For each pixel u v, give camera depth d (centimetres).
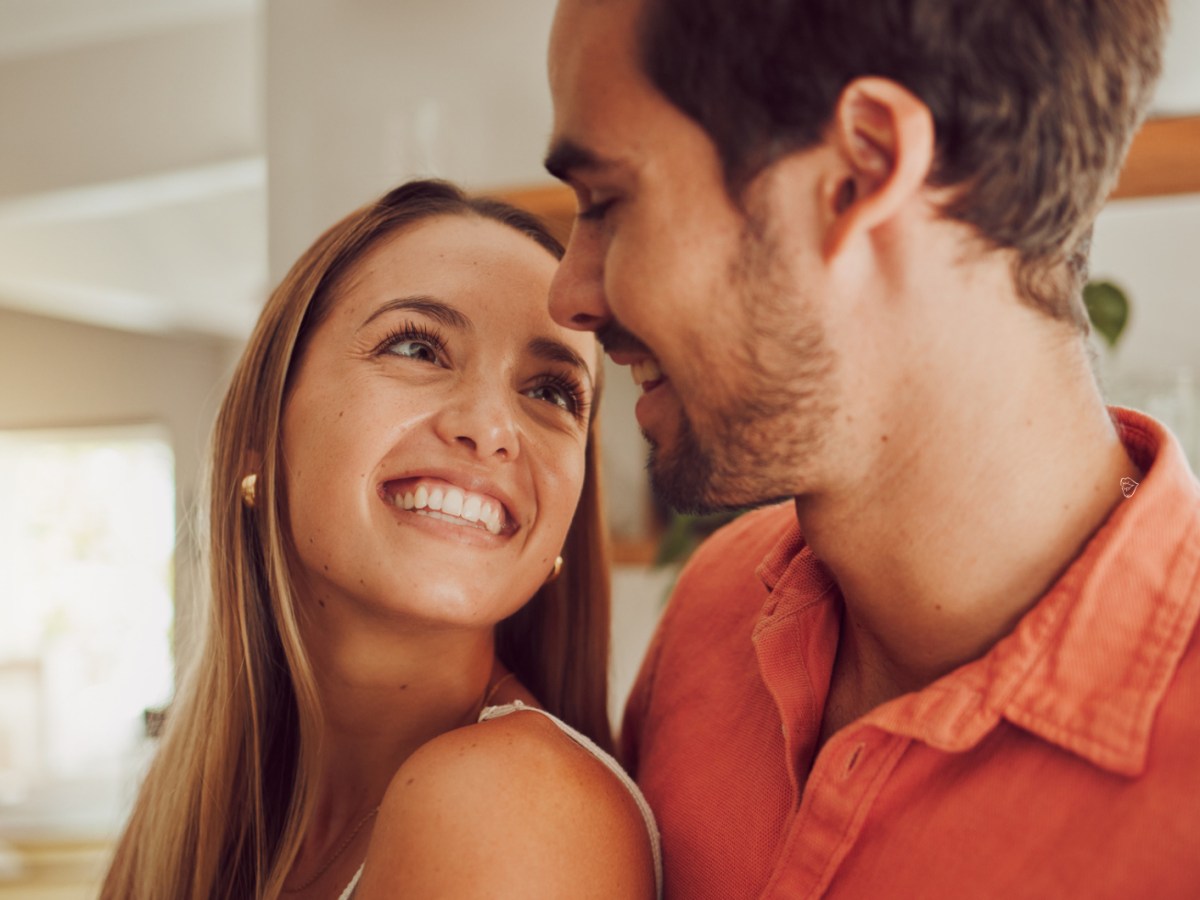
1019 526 72
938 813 71
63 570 805
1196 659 65
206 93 406
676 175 75
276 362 112
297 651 110
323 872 110
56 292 626
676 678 107
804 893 76
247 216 548
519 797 82
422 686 109
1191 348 240
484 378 104
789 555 95
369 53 259
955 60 68
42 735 711
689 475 81
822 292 73
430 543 102
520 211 117
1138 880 61
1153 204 241
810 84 70
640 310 78
